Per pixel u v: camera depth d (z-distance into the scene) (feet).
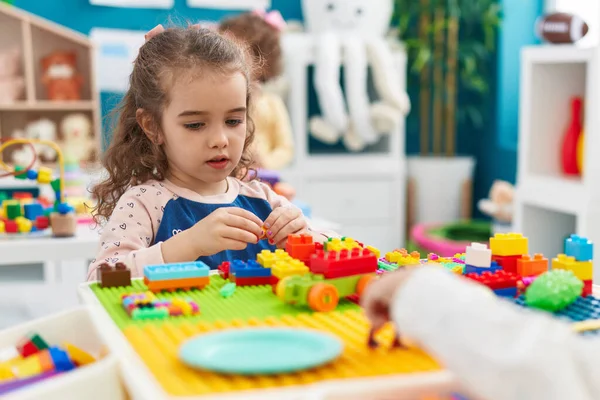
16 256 5.38
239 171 4.68
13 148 10.11
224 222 3.19
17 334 2.39
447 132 11.82
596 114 6.47
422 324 1.72
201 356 1.81
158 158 4.01
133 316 2.28
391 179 10.90
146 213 3.80
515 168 10.84
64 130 10.09
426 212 11.43
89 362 2.28
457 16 11.28
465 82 11.67
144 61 3.94
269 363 1.76
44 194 8.41
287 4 11.53
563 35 7.13
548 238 7.57
